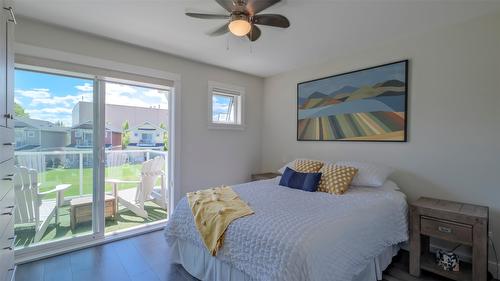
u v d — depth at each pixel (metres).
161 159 4.03
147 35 2.73
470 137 2.35
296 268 1.36
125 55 2.98
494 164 2.23
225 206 2.04
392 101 2.86
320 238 1.49
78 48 2.66
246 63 3.66
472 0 2.03
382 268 2.15
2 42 1.46
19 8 2.18
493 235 2.22
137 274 2.21
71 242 2.69
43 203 2.63
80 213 2.81
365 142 3.11
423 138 2.64
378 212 2.06
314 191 2.60
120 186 4.02
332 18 2.32
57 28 2.54
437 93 2.55
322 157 3.58
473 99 2.33
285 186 2.83
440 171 2.53
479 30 2.30
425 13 2.23
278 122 4.23
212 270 1.97
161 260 2.47
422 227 2.19
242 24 1.87
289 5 2.10
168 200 3.52
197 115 3.64
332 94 3.44
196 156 3.65
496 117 2.22
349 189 2.62
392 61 2.87
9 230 1.65
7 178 1.57
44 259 2.45
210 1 2.07
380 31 2.59
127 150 4.11
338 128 3.37
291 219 1.72
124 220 3.58
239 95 4.20
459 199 2.41
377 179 2.62
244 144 4.24
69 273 2.21
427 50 2.61
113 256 2.54
